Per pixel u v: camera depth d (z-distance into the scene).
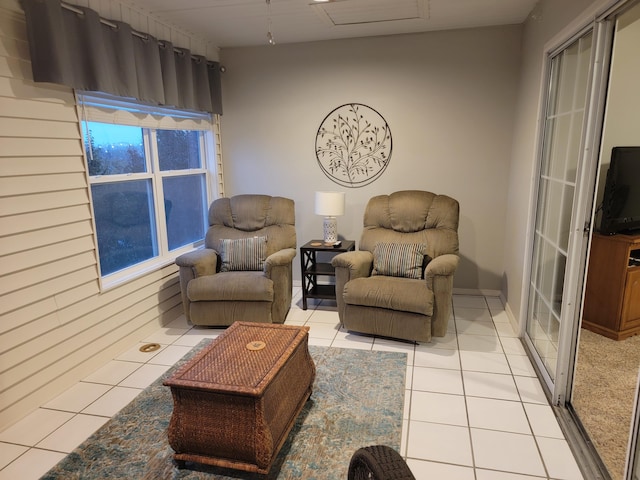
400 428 2.24
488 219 4.12
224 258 3.72
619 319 3.17
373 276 3.46
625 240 3.06
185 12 3.26
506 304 3.83
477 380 2.68
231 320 3.40
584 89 2.22
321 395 2.55
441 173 4.14
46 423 2.33
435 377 2.72
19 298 2.34
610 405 2.42
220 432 1.88
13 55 2.26
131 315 3.22
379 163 4.24
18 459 2.07
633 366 2.84
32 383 2.43
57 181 2.54
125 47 2.88
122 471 1.98
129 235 3.37
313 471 1.96
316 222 4.52
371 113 4.16
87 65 2.61
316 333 3.41
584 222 2.18
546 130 2.93
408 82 4.03
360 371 2.80
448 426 2.25
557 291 2.54
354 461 1.00
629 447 1.59
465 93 3.94
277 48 4.24
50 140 2.48
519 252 3.38
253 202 3.98
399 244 3.51
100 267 3.02
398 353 3.05
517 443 2.11
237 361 2.02
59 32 2.36
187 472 1.97
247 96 4.41
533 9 3.25
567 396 2.39
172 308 3.75
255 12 3.28
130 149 3.34
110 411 2.43
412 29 3.82
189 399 1.89
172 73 3.46
